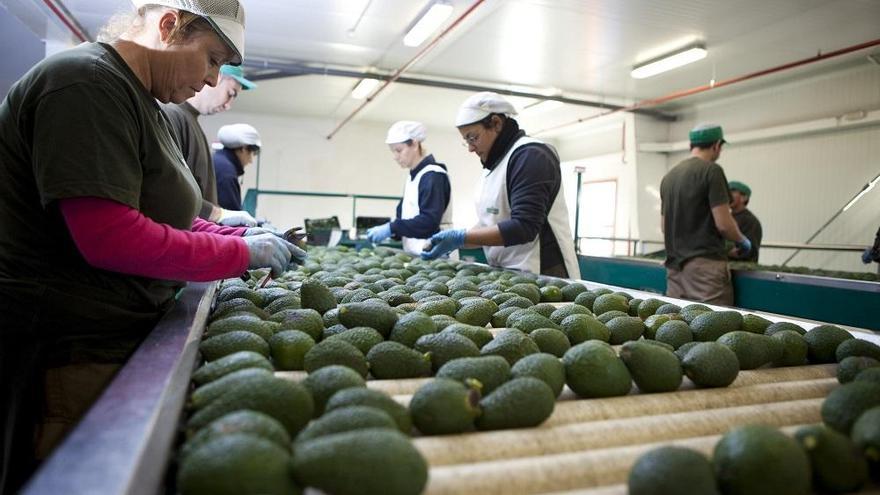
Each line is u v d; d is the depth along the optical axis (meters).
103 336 1.42
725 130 11.16
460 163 15.28
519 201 2.94
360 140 14.35
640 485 0.69
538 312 1.68
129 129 1.25
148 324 1.51
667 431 0.92
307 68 9.15
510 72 9.55
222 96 3.33
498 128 3.21
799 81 9.67
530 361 1.04
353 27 7.57
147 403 0.78
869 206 8.59
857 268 8.70
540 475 0.74
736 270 4.04
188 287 2.01
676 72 9.24
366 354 1.20
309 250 4.10
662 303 1.86
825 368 1.31
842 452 0.75
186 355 1.08
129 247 1.18
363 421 0.73
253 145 4.64
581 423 0.94
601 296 1.80
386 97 11.36
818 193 9.36
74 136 1.15
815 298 3.53
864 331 1.61
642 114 12.25
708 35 7.42
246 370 0.90
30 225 1.31
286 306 1.59
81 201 1.15
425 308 1.61
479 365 1.00
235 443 0.64
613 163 13.49
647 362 1.10
